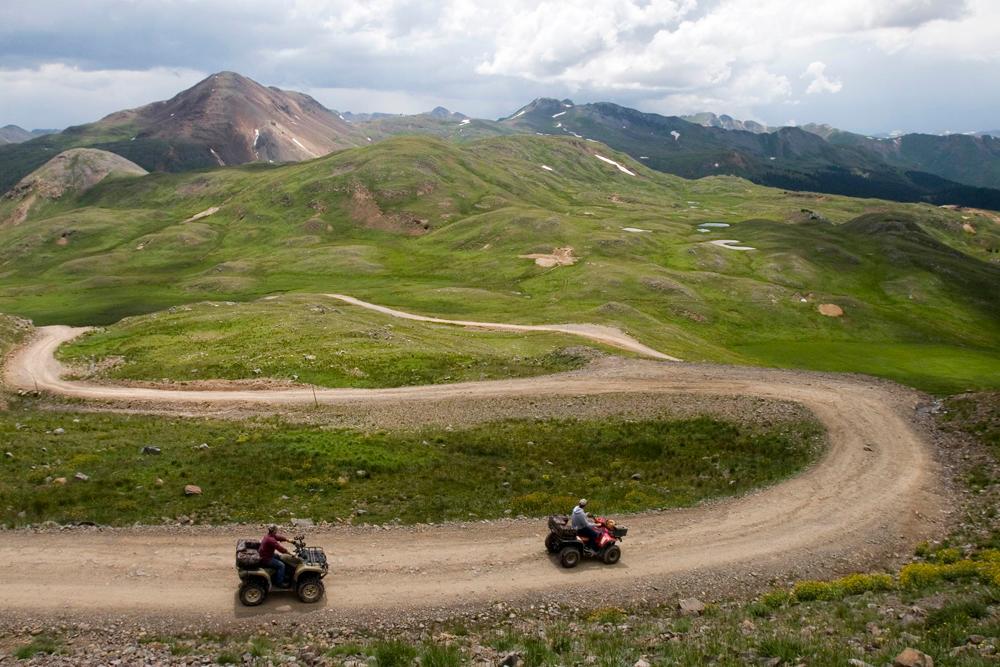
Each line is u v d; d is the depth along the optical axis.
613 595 20.33
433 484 30.89
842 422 39.22
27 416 48.50
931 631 15.40
